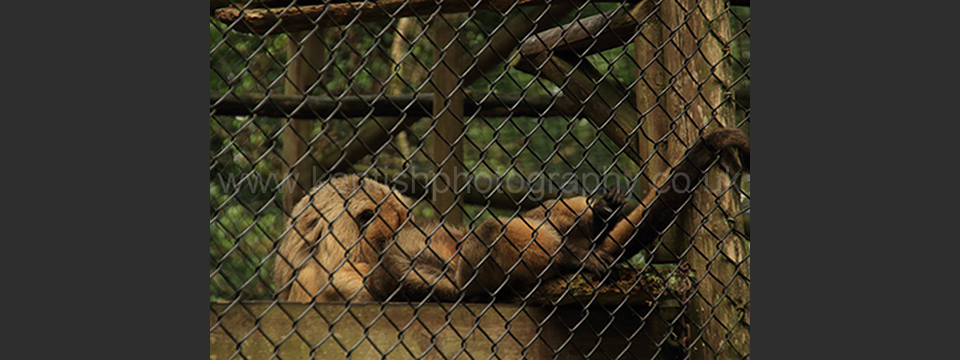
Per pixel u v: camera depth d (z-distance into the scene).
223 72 7.42
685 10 4.15
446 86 6.44
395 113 6.62
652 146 4.59
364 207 5.09
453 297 4.44
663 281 4.26
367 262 5.05
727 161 4.27
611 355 4.31
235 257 6.92
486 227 4.18
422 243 4.86
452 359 3.79
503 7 4.73
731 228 4.26
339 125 7.15
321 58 6.69
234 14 4.85
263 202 7.16
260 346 3.92
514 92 7.41
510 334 3.76
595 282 4.18
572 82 5.02
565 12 6.39
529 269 4.14
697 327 4.32
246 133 7.41
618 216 4.51
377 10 4.76
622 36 4.75
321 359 3.94
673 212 4.18
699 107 4.40
